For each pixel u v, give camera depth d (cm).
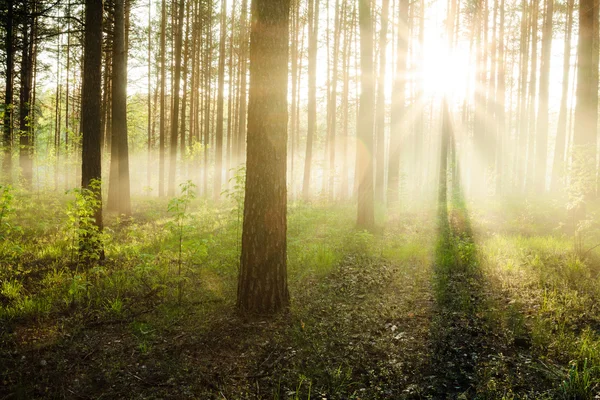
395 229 1184
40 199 1571
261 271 568
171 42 2484
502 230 1169
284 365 457
